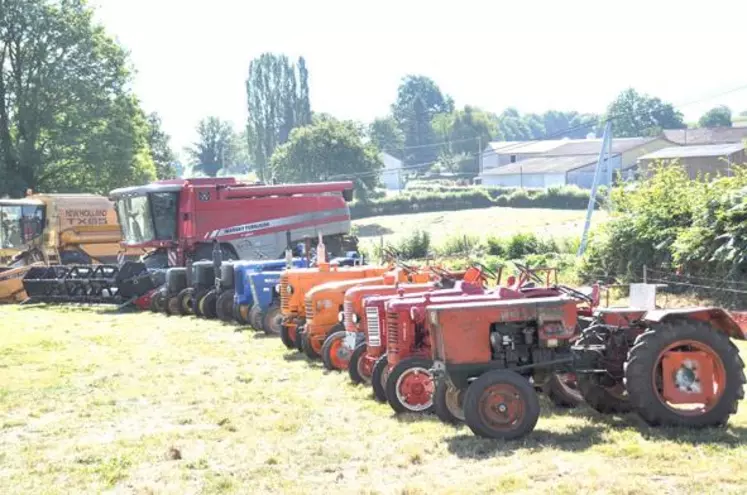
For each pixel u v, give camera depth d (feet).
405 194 243.60
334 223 104.94
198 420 34.09
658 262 72.33
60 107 167.73
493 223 192.85
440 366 29.37
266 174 319.47
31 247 106.63
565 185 250.98
